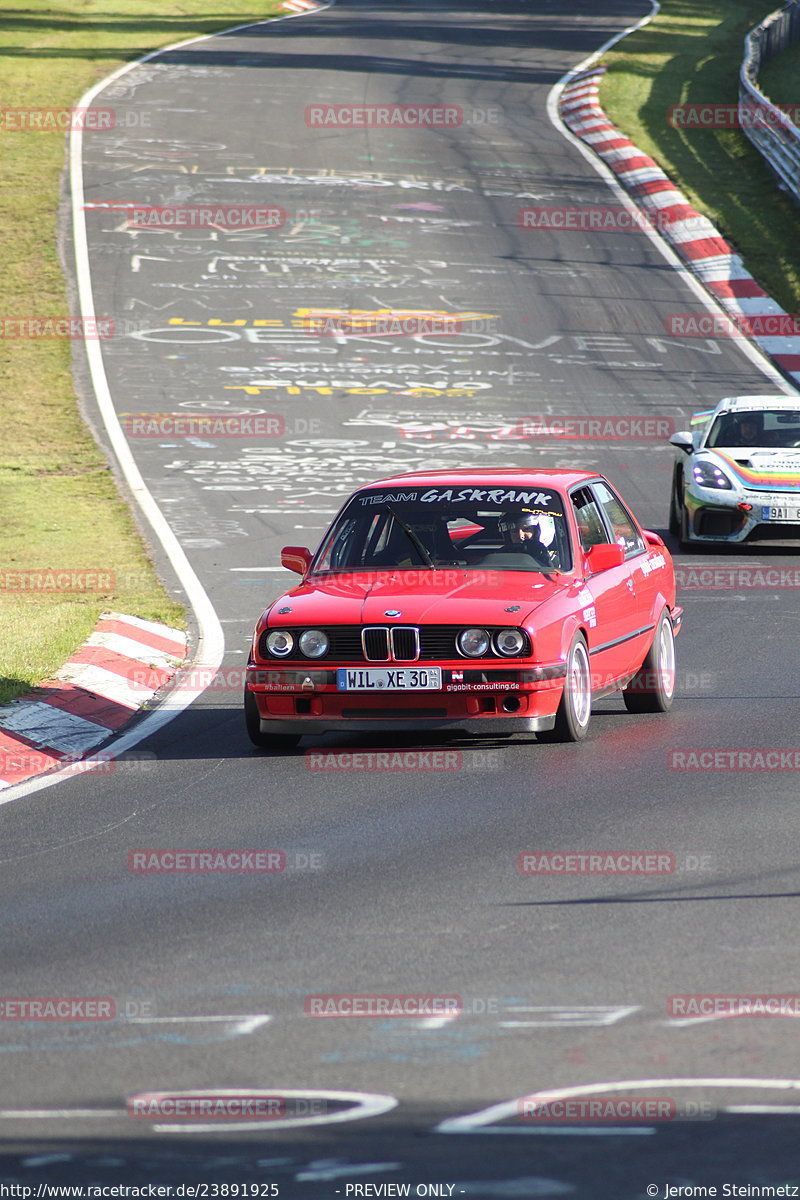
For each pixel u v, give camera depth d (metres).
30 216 117.00
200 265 107.94
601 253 112.81
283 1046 16.05
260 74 168.88
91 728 33.06
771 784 27.11
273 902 21.16
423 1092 14.81
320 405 82.00
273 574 50.75
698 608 46.72
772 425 59.97
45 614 42.97
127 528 58.16
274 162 134.88
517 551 32.66
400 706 29.91
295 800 26.92
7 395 82.56
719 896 20.81
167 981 18.14
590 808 25.77
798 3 186.00
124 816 26.14
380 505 34.31
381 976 18.08
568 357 91.88
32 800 27.50
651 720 33.66
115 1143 13.91
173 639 41.78
